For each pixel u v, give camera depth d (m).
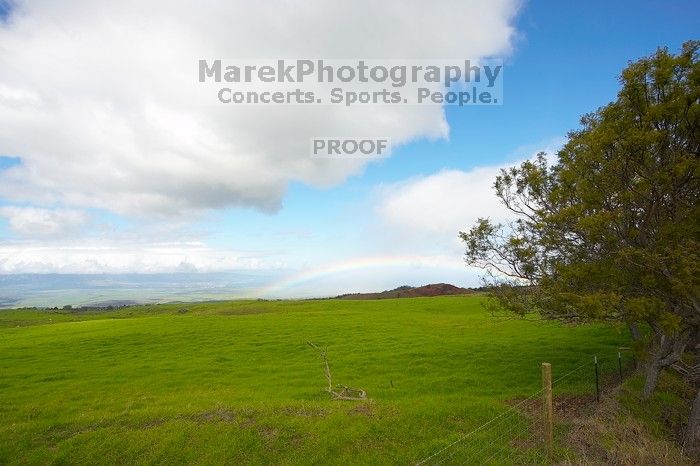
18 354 42.62
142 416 19.50
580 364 29.59
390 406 20.05
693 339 19.14
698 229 14.59
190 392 26.59
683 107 14.05
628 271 16.83
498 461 14.39
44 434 18.31
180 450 16.20
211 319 66.50
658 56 14.52
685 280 13.88
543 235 21.45
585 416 18.44
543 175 22.52
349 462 15.05
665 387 22.31
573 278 18.30
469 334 44.56
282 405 20.50
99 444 16.95
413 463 14.72
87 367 36.00
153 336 50.94
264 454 15.78
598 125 18.59
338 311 75.12
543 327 45.44
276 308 92.38
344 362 34.34
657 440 16.20
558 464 13.86
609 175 16.23
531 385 25.41
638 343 18.44
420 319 59.72
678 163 14.16
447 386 25.89
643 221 16.42
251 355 39.22
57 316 137.50
